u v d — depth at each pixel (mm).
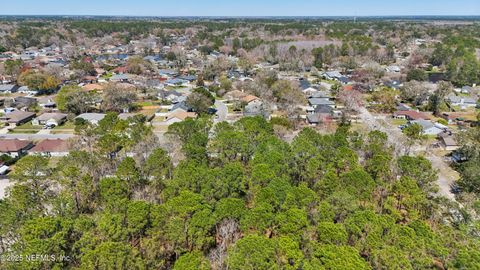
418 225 25281
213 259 25000
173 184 33062
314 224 27781
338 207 28188
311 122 68562
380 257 21906
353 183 32875
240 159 44125
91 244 22938
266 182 33125
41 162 34688
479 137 48500
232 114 76250
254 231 27312
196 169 34594
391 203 32656
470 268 21297
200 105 72812
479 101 83000
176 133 48688
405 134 56656
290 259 22172
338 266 20609
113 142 44344
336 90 92125
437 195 36969
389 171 36781
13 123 66812
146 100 88812
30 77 91500
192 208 27094
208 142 48531
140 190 35594
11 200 30688
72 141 50594
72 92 75188
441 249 22875
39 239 21969
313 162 37000
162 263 24203
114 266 20781
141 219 25656
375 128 63594
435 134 62656
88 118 68062
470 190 38656
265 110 71500
